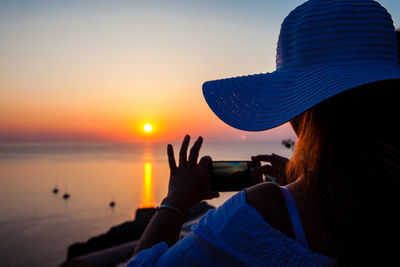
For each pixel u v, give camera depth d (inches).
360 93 26.0
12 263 3134.8
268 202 27.6
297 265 25.4
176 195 34.9
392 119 24.7
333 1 31.2
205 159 38.6
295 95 29.8
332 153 25.8
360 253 24.0
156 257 28.8
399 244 23.1
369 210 24.0
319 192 26.4
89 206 6131.9
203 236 26.9
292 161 31.1
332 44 30.6
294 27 33.3
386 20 30.8
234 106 34.2
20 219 5142.7
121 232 956.6
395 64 30.5
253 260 25.6
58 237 4141.2
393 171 23.6
